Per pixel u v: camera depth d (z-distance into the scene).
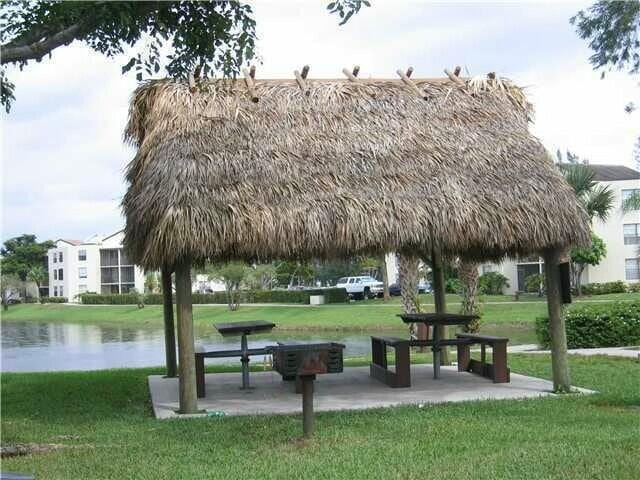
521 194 9.27
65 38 6.69
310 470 5.93
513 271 48.56
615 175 45.03
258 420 8.09
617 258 44.06
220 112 9.27
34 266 90.12
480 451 6.42
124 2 6.45
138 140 10.11
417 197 9.01
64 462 6.48
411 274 17.98
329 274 61.94
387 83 10.38
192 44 6.91
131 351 26.00
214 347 23.25
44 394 10.82
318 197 8.77
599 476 5.57
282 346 10.59
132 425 8.22
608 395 9.22
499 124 10.11
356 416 8.12
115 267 84.38
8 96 8.52
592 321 16.45
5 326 49.62
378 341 11.43
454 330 20.77
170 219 8.07
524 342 21.39
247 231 8.34
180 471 6.04
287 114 9.53
